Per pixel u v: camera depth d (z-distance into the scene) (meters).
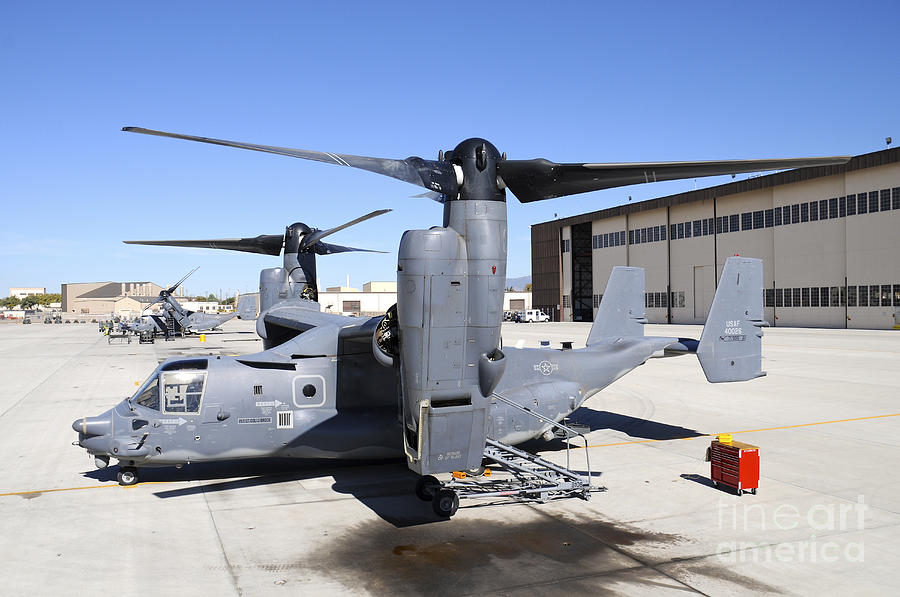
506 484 11.60
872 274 50.50
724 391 23.23
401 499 11.15
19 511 10.59
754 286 14.91
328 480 12.41
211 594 7.46
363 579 7.83
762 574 7.84
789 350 36.06
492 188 9.35
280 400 12.10
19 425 17.92
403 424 9.72
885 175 49.34
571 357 14.37
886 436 15.58
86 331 83.44
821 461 13.23
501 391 13.34
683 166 8.68
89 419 11.67
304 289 20.83
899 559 8.28
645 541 8.98
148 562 8.42
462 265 9.24
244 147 7.64
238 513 10.44
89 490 11.81
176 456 11.66
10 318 167.75
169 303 54.12
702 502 10.72
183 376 11.81
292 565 8.29
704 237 66.12
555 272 87.88
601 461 13.55
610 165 8.80
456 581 7.74
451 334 9.27
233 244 21.36
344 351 12.54
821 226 54.75
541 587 7.54
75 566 8.30
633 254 75.00
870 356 32.84
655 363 33.12
